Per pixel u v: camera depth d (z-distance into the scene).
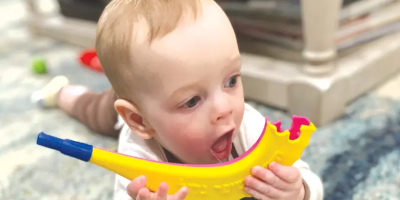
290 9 0.94
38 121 1.00
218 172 0.45
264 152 0.46
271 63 0.98
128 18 0.48
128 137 0.59
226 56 0.46
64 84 1.11
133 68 0.47
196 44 0.45
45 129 0.96
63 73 1.29
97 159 0.43
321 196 0.56
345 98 0.88
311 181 0.54
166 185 0.42
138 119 0.53
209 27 0.46
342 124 0.84
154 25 0.46
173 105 0.47
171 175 0.45
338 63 0.92
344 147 0.76
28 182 0.77
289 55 0.96
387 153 0.73
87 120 0.91
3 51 1.58
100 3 1.45
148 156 0.55
